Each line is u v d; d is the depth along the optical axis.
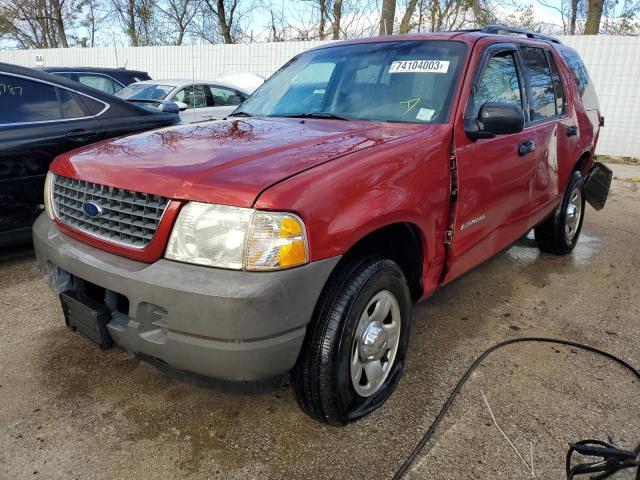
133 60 16.83
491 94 3.15
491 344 3.17
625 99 11.67
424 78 3.01
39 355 2.91
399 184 2.33
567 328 3.41
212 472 2.11
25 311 3.43
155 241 2.01
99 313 2.15
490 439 2.32
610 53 11.55
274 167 2.09
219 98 9.12
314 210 1.96
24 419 2.38
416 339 3.21
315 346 2.11
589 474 2.14
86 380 2.69
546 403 2.58
